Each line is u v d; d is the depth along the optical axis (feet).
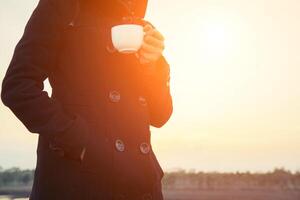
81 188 4.52
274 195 132.57
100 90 4.92
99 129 4.72
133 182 4.71
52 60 4.88
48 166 4.73
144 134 5.09
